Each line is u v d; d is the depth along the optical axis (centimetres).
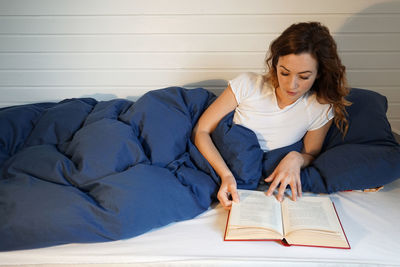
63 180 132
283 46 124
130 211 118
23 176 134
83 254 112
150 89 215
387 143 149
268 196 134
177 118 158
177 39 199
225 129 149
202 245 115
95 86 215
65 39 201
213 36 198
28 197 121
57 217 115
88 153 138
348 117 161
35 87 216
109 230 116
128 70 209
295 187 132
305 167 150
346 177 136
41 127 169
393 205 133
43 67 210
